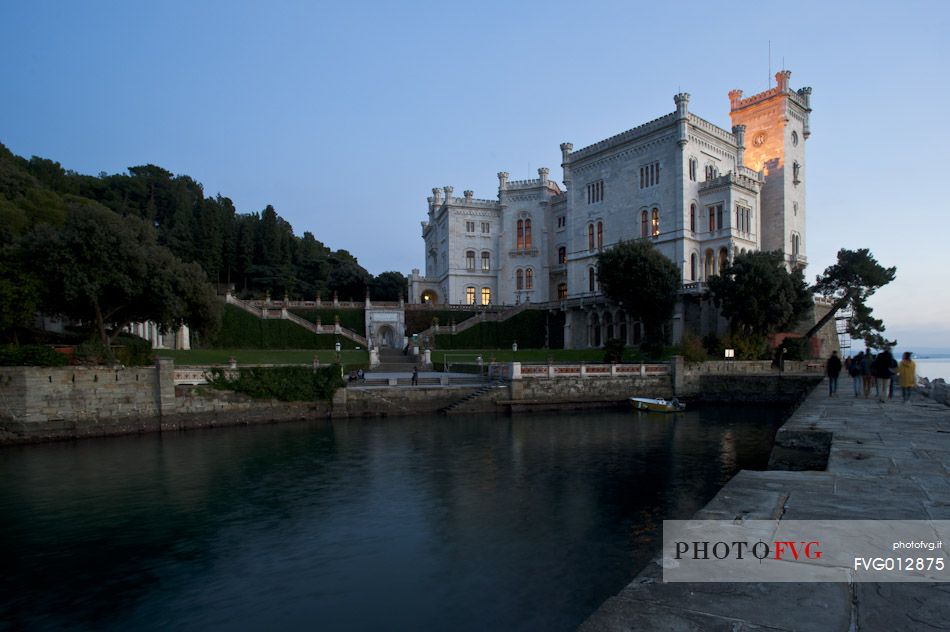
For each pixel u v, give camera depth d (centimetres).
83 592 1462
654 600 467
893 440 1362
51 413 3497
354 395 4459
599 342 7612
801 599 467
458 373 5844
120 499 2245
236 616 1330
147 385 3819
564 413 4744
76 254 3612
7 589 1482
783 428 1596
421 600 1395
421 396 4656
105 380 3681
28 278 3512
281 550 1719
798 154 7925
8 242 4334
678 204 6750
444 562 1617
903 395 2427
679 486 2383
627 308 6156
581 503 2152
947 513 714
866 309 6150
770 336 6122
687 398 5422
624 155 7500
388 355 6869
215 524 1948
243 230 10794
